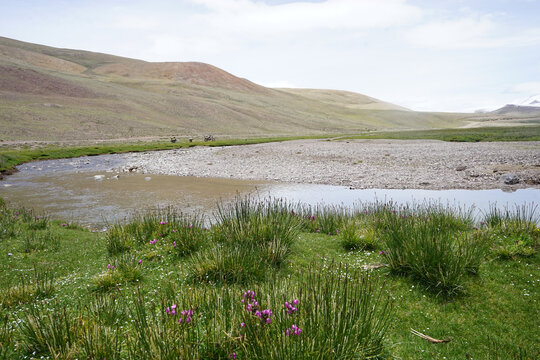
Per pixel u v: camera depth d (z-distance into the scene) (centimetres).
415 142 6109
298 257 947
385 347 538
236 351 471
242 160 4041
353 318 486
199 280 769
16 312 643
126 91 13550
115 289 757
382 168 3169
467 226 1172
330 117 18862
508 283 769
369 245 1020
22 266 985
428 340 586
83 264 1006
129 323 584
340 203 1903
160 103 12925
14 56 18412
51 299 717
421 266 782
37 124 7500
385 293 737
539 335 599
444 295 734
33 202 2084
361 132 12862
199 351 470
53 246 1184
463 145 5109
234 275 737
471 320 649
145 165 3791
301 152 4675
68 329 508
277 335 441
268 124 13750
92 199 2148
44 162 4184
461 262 782
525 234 982
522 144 5016
